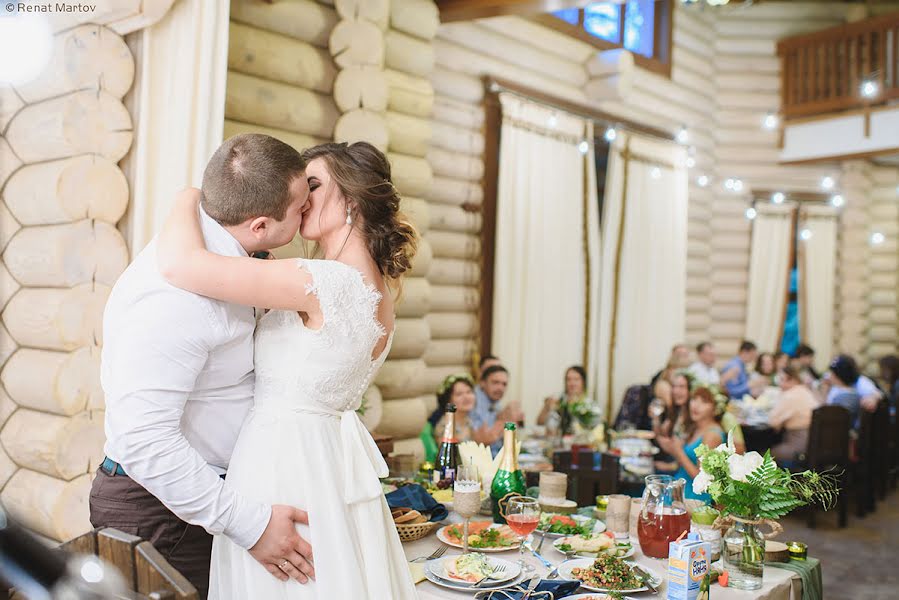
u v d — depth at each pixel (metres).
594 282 7.70
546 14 7.07
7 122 3.53
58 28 3.14
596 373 7.81
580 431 5.25
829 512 6.93
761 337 10.40
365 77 4.23
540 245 7.00
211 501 1.56
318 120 4.14
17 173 3.47
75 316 3.15
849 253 10.62
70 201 3.11
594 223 7.66
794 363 9.20
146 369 1.54
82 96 3.10
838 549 5.75
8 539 0.84
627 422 6.60
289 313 1.72
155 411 1.53
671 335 8.97
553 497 2.83
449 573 2.07
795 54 10.25
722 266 10.41
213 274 1.57
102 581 0.89
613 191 8.01
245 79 3.84
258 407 1.73
